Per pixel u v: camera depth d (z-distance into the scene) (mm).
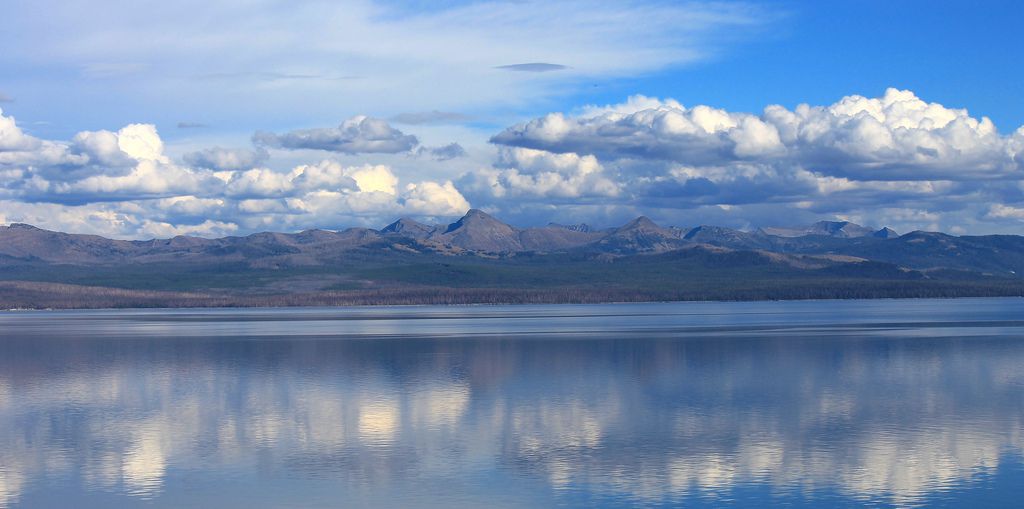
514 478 53562
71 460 59531
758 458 57906
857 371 101500
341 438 65438
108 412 78125
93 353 137375
